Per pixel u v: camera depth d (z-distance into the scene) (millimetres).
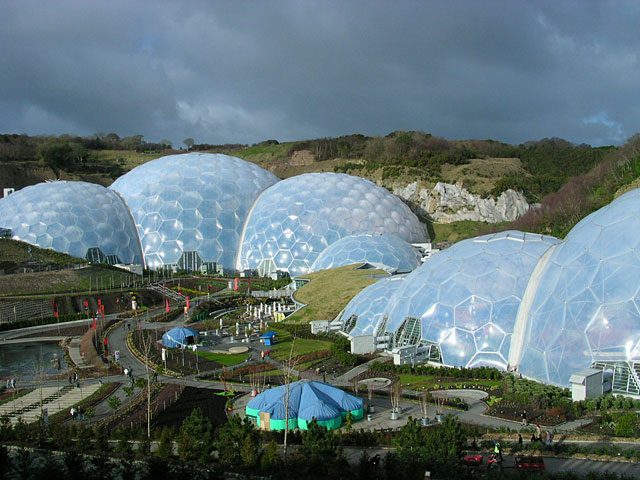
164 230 106375
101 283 87312
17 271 84375
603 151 177125
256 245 104562
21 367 51000
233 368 47688
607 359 37094
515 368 42906
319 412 32000
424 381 42188
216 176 113375
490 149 195750
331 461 24297
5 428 30734
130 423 34125
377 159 180500
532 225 104250
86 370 49062
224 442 26266
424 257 99500
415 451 25188
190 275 102000
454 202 143125
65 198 103125
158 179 112062
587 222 45188
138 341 59219
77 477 24359
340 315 62531
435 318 47250
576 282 40750
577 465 25531
